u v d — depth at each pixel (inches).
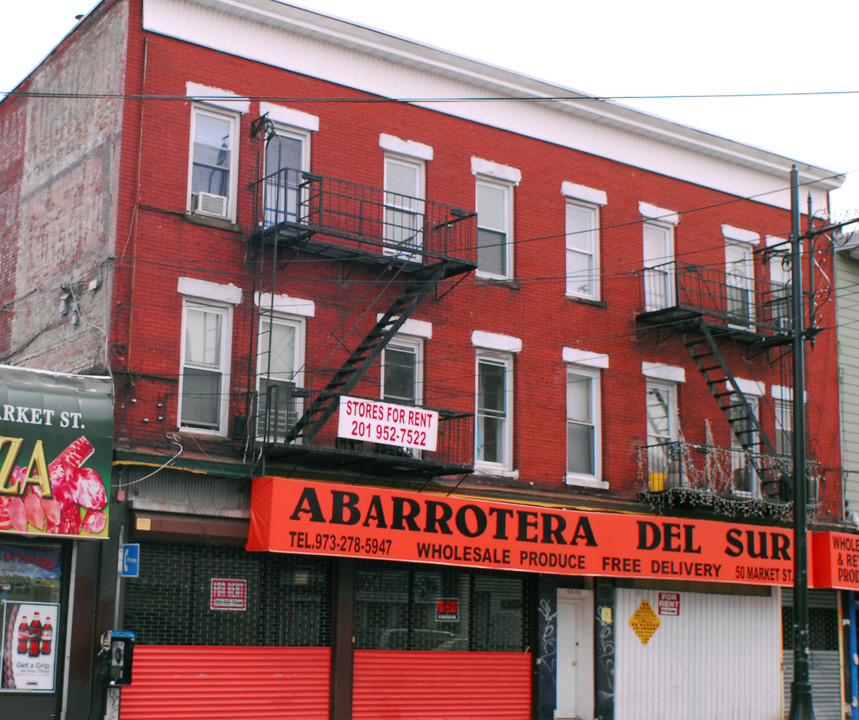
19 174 862.5
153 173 723.4
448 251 831.1
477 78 874.1
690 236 994.1
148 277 710.5
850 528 1039.6
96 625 657.0
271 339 752.3
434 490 810.8
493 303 863.1
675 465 920.3
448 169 856.9
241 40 770.2
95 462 638.5
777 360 1031.0
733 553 898.1
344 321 786.8
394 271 808.3
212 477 711.1
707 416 971.9
